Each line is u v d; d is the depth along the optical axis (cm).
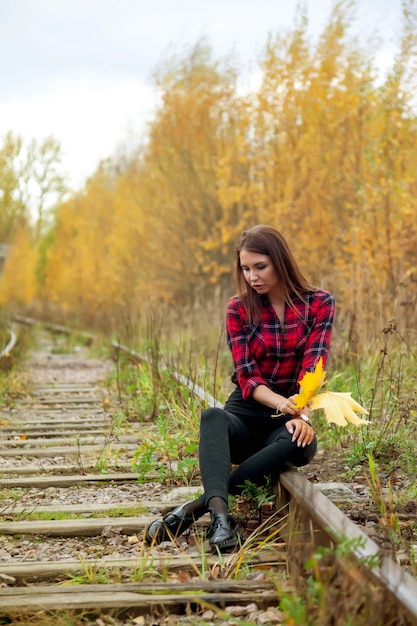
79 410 973
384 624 265
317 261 1314
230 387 898
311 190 1359
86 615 322
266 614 317
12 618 315
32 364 1627
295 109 1474
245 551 374
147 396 902
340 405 394
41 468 603
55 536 438
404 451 555
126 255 2252
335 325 912
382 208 1084
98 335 2208
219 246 1866
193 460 528
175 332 1416
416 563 348
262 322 431
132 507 482
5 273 4556
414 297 908
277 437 420
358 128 1329
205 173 1902
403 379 695
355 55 1360
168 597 329
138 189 2189
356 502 473
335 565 303
